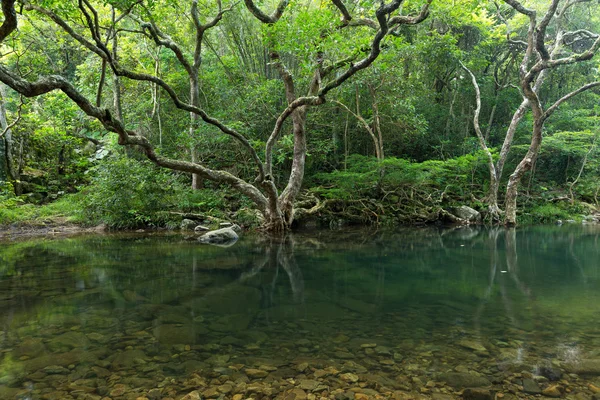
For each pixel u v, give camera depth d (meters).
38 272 5.32
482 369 2.41
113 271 5.41
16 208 11.03
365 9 9.74
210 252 7.13
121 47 13.89
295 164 10.84
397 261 6.28
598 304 3.80
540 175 18.08
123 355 2.62
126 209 10.72
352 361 2.54
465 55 15.28
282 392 2.16
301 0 13.31
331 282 4.80
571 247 7.91
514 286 4.58
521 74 11.96
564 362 2.49
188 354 2.64
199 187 12.90
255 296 4.14
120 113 12.25
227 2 11.44
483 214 13.71
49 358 2.58
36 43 12.20
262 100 12.73
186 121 12.94
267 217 10.45
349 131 15.09
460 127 16.91
